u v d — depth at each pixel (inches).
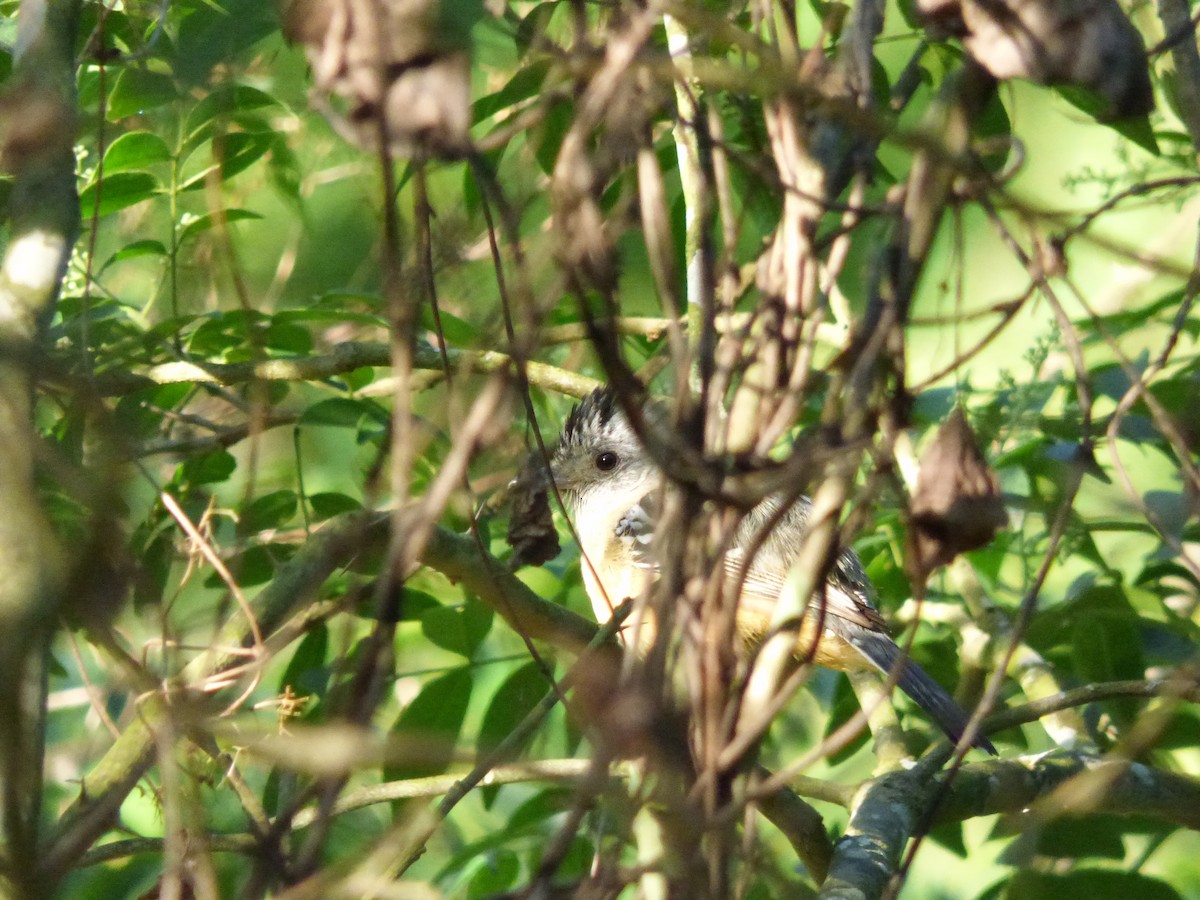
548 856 138.7
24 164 164.2
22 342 157.1
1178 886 387.5
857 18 152.7
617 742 139.8
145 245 298.2
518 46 153.6
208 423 299.7
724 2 180.9
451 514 305.7
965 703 311.1
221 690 222.5
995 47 138.7
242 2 139.3
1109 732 325.4
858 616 346.3
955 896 426.6
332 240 346.9
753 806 153.3
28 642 150.5
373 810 335.6
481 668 375.6
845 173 153.4
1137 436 290.8
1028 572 313.6
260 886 150.6
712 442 147.3
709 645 143.5
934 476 153.8
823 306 150.3
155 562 275.0
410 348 136.9
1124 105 138.7
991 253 393.7
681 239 267.6
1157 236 385.7
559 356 392.5
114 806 183.9
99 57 182.1
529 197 150.6
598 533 373.1
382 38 125.2
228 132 267.6
